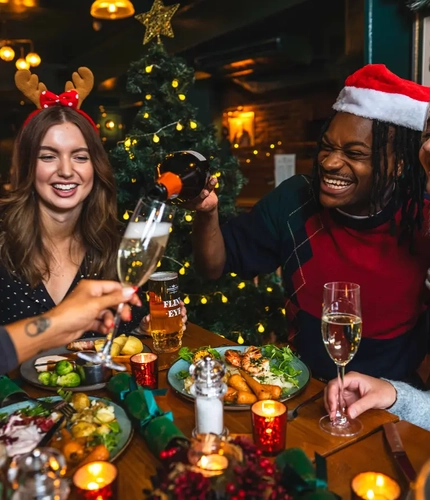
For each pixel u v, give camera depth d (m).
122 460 0.82
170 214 0.86
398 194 1.28
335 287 0.99
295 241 1.45
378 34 2.88
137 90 2.14
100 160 1.50
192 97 5.52
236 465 0.63
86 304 0.79
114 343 1.19
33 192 1.45
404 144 1.24
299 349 1.47
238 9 3.95
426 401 1.04
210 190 1.24
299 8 3.47
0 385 1.01
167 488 0.60
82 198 1.46
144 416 0.87
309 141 4.91
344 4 3.25
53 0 4.47
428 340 1.44
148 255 0.83
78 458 0.76
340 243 1.37
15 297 1.44
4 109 6.41
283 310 2.27
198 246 1.48
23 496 0.59
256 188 5.66
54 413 0.90
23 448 0.79
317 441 0.87
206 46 4.54
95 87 6.23
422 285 1.34
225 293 2.23
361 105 1.21
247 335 2.22
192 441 0.68
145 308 1.55
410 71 2.86
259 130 5.45
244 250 1.55
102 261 1.52
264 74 4.88
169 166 1.17
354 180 1.26
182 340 1.34
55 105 1.46
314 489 0.68
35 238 1.45
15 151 1.48
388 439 0.85
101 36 5.63
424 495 0.63
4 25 5.18
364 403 0.96
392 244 1.33
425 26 2.72
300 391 1.02
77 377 1.07
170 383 1.06
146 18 2.19
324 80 4.40
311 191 1.47
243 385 1.02
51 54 6.36
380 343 1.37
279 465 0.73
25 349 0.75
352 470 0.79
